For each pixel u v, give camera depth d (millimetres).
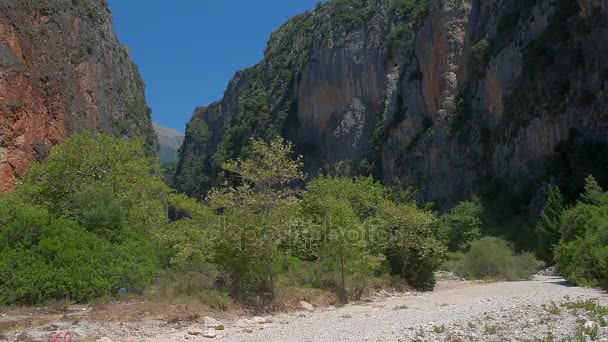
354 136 109375
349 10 122062
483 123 72938
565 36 57250
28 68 51094
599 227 23391
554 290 19922
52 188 25375
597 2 53156
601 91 51719
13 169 45312
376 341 10453
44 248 16516
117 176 26859
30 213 17828
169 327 13352
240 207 18125
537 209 51062
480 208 56906
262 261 17797
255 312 16219
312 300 18312
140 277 18016
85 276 16359
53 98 54594
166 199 32594
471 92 77875
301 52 135125
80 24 67562
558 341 9359
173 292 17094
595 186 38344
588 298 15711
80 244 17500
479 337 10289
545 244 39469
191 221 25547
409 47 100375
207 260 20406
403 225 25219
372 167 99062
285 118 129750
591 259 22000
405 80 97250
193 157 172875
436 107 87375
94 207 20734
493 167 68375
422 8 99375
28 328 12531
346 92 114062
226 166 18891
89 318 13484
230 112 168000
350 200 29203
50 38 57531
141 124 83812
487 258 32188
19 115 47469
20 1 52719
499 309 14570
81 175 26156
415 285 24922
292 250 20141
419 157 86312
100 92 69312
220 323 14203
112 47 80062
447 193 76562
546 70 59062
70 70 60906
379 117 102000
